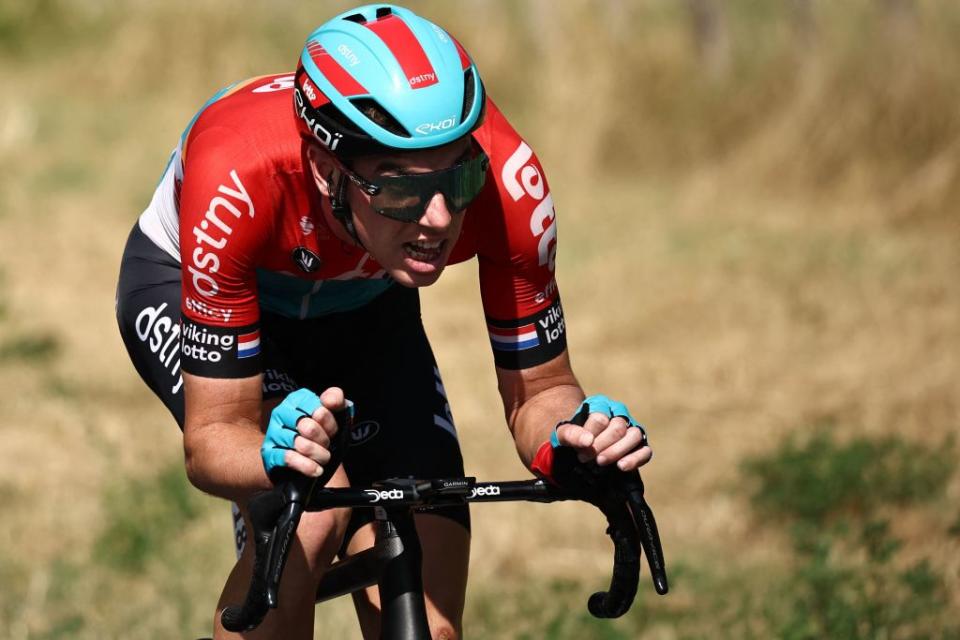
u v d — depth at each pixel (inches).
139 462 707.4
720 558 610.9
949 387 777.6
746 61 1330.0
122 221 1182.3
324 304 358.0
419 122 274.8
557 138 1371.8
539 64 1462.8
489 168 314.3
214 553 606.2
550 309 331.9
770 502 652.1
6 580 572.4
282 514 258.8
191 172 305.9
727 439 745.0
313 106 285.4
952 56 1167.6
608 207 1221.1
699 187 1258.6
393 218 282.0
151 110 1615.4
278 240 314.0
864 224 1138.0
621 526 280.2
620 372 843.4
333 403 256.5
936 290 949.2
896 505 641.6
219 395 304.2
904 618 504.7
